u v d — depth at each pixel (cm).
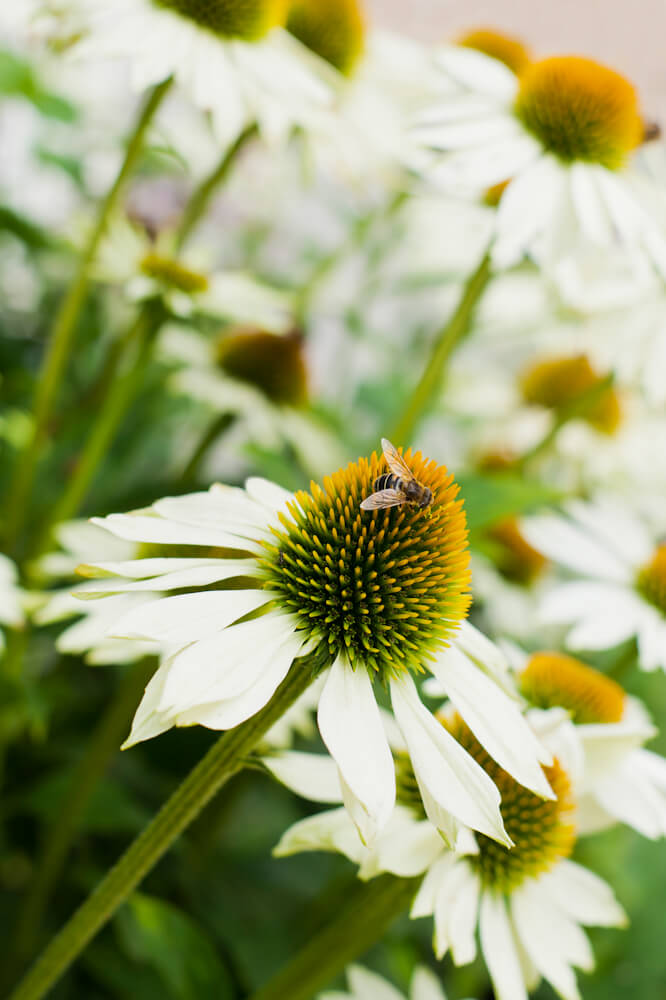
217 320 68
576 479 68
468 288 47
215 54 47
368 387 73
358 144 55
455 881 37
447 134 47
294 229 83
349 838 37
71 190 78
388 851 36
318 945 39
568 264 45
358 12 56
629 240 46
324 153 54
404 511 35
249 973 49
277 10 48
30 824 55
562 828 39
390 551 35
